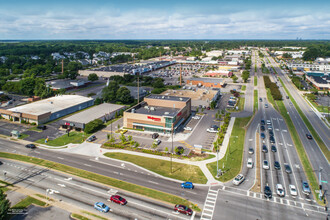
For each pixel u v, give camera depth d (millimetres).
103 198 65250
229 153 93188
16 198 64375
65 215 58188
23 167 81188
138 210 60438
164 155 91000
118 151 94500
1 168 80062
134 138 107250
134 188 69875
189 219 57438
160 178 75500
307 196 66938
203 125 124562
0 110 131375
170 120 110438
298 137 110000
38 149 95375
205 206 62281
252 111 150125
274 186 71562
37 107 135625
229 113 134875
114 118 134250
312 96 178625
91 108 142250
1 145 98188
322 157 90750
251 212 60156
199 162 86000
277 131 117062
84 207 61375
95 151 94375
